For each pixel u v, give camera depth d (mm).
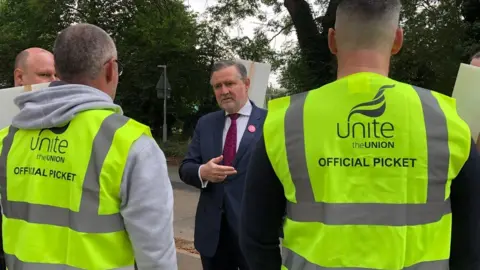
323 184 1318
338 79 1406
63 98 1624
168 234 1588
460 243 1331
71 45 1631
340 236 1290
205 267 2875
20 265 1591
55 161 1602
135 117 20750
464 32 12641
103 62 1665
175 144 16812
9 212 1687
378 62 1374
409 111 1302
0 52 21969
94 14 20125
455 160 1287
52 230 1579
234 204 2744
